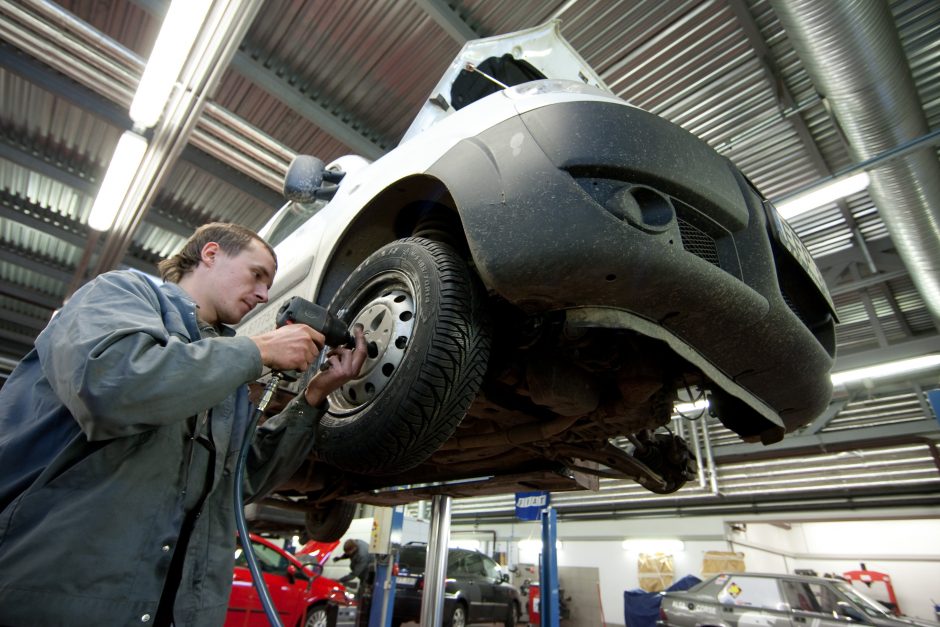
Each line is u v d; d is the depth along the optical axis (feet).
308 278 6.40
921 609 38.29
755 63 13.15
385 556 14.61
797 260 5.08
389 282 4.97
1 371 28.17
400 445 4.13
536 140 4.13
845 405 26.35
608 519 41.52
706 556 35.06
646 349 4.89
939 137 11.29
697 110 14.52
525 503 15.75
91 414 2.13
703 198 4.21
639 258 3.70
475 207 4.13
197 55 11.52
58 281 23.99
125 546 2.30
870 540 42.45
